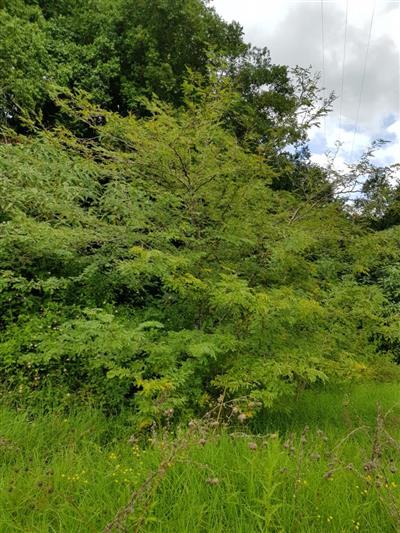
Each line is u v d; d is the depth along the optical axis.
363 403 4.66
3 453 2.70
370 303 4.38
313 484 2.28
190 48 11.31
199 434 2.74
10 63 8.41
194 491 2.17
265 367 3.46
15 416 3.24
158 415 3.24
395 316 4.87
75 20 11.36
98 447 2.84
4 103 7.95
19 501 2.13
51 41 10.34
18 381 3.83
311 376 3.27
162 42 11.34
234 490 2.21
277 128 4.83
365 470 2.46
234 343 3.62
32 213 5.09
